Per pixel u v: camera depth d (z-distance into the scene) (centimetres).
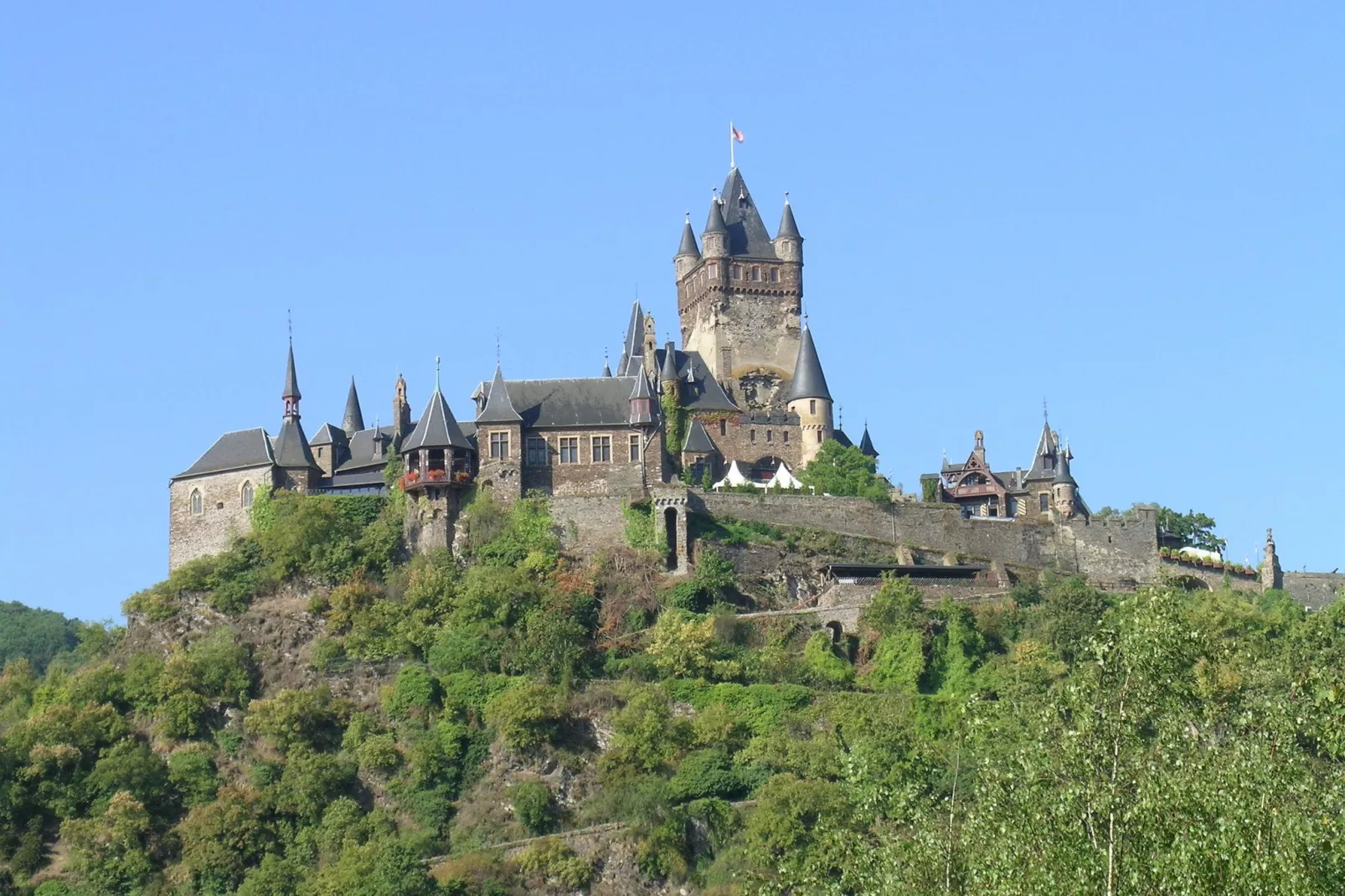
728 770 14538
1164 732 8344
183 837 14475
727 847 13838
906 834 9869
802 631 16750
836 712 15350
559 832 14350
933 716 15362
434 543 17588
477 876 13675
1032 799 8338
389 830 14475
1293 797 8244
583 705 15362
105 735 15488
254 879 13838
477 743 15138
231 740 15550
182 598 17350
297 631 16675
